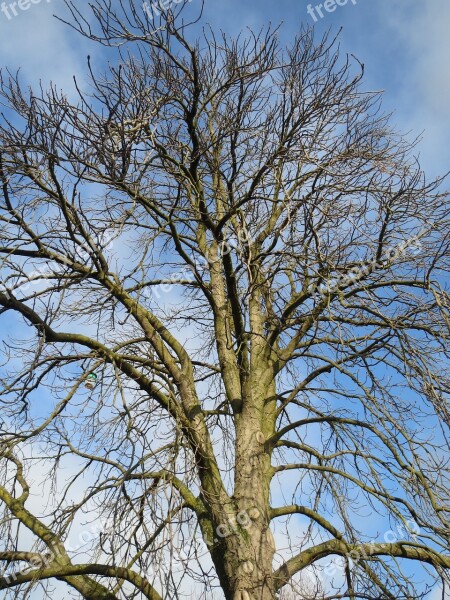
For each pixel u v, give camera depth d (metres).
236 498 6.61
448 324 6.44
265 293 8.55
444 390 6.80
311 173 7.39
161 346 7.70
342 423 7.50
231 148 7.45
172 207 7.21
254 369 7.78
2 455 6.84
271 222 8.53
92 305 7.85
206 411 8.00
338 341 7.60
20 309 6.52
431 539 6.52
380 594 6.29
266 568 6.09
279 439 7.65
